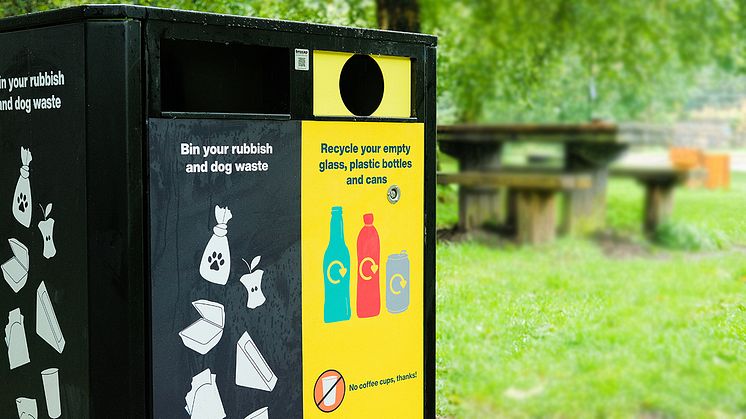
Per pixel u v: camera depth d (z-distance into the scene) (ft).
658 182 23.27
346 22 14.57
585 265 18.42
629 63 27.99
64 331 6.19
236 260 6.20
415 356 7.36
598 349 12.34
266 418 6.48
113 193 5.74
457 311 13.17
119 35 5.62
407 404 7.35
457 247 15.52
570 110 29.55
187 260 5.97
